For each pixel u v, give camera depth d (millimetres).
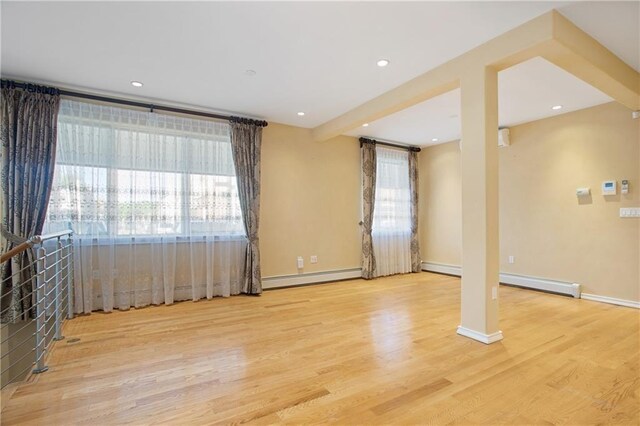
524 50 2424
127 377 2189
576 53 2439
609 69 2752
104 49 2764
